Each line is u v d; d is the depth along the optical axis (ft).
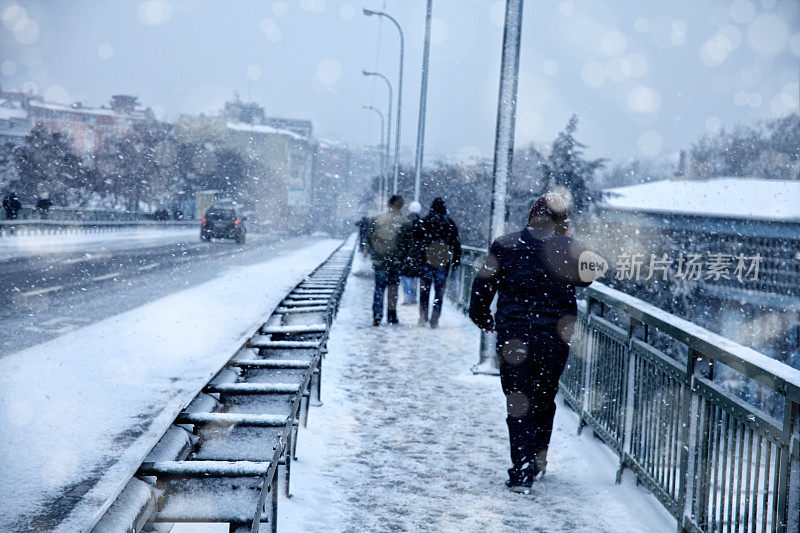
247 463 9.16
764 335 107.34
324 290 37.76
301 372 15.96
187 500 8.54
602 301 19.01
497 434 19.66
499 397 23.85
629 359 16.74
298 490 14.34
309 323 25.35
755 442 12.70
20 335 27.68
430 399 23.26
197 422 11.10
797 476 9.69
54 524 9.98
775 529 10.23
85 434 14.93
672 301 112.27
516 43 29.17
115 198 224.53
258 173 303.68
